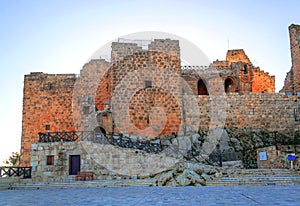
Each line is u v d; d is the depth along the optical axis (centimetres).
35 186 1784
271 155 2233
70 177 2108
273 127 3250
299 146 2317
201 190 1302
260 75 4009
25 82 3356
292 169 1944
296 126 3269
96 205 863
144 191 1318
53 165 2167
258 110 3272
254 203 827
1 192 1484
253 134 3148
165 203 876
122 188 1559
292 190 1193
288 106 3309
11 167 2161
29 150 3219
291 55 3794
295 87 3709
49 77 3347
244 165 2623
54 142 2205
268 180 1650
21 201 1028
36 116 3288
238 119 3225
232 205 802
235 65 3822
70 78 3316
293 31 3784
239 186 1503
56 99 3297
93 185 1764
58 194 1282
